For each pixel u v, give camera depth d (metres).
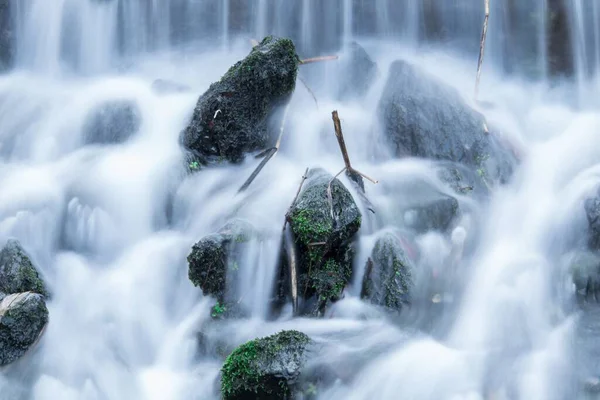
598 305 5.64
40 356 5.19
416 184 6.52
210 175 6.63
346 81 8.30
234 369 4.58
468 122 7.13
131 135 7.43
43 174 7.11
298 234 5.43
